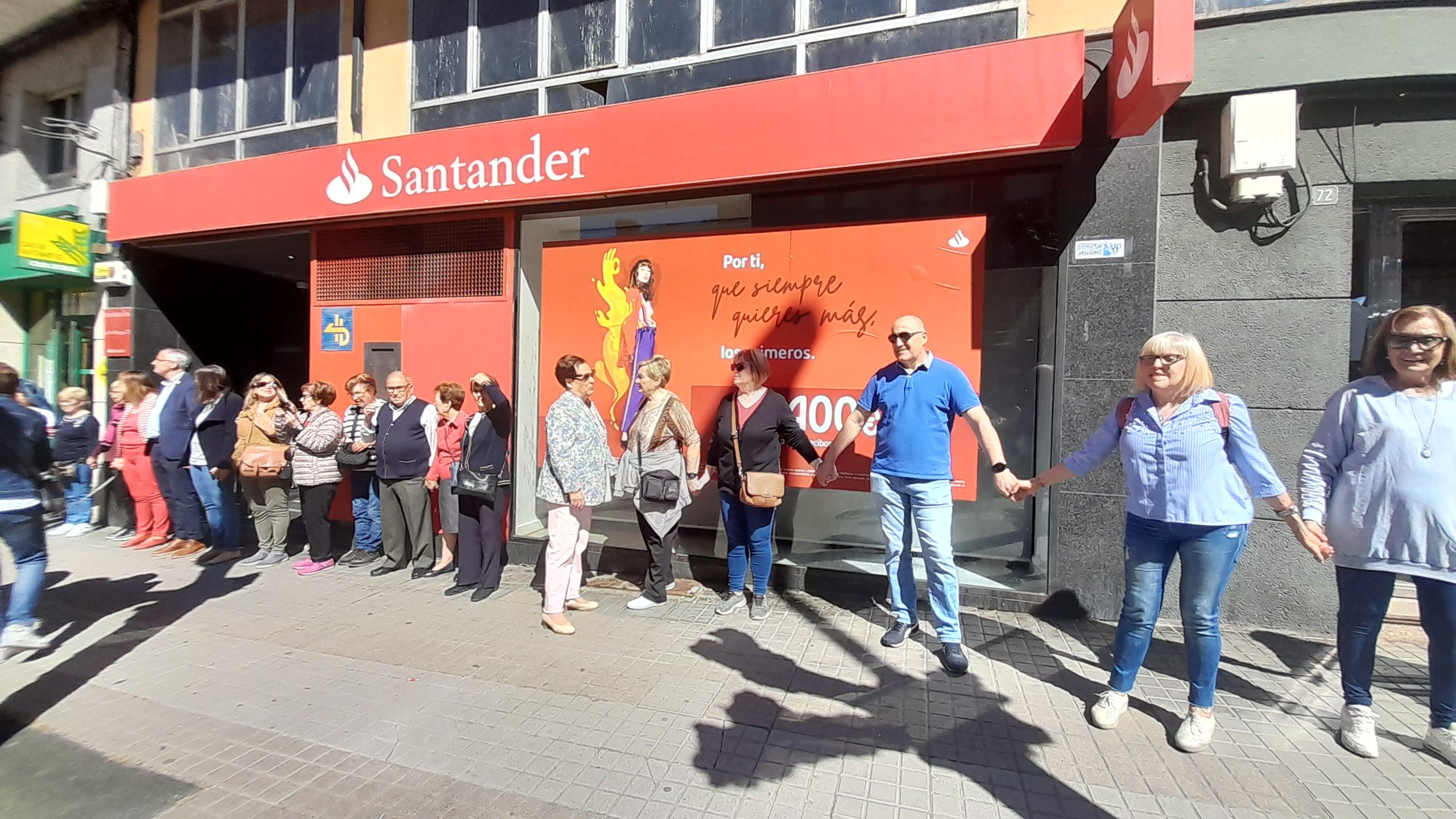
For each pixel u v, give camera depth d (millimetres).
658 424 4363
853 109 4434
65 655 3828
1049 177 4410
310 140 6648
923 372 3664
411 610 4539
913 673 3541
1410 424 2678
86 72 7668
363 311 6223
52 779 2682
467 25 6027
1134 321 4168
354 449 5406
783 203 4961
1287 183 4105
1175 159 4266
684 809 2457
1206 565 2803
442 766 2736
